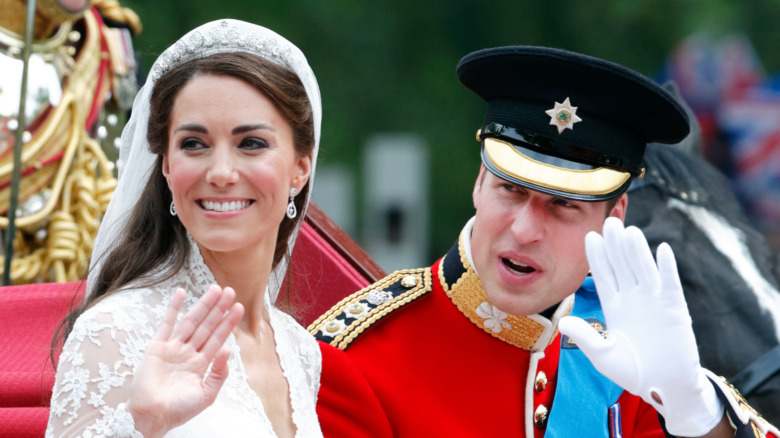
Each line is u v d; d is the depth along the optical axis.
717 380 12.20
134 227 11.13
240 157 10.69
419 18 48.78
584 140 12.62
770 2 47.38
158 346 9.46
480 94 13.27
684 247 16.28
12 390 12.48
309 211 15.27
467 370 13.28
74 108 16.94
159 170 11.19
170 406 9.30
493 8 49.12
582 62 12.46
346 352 13.28
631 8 48.03
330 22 47.31
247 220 10.71
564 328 11.57
